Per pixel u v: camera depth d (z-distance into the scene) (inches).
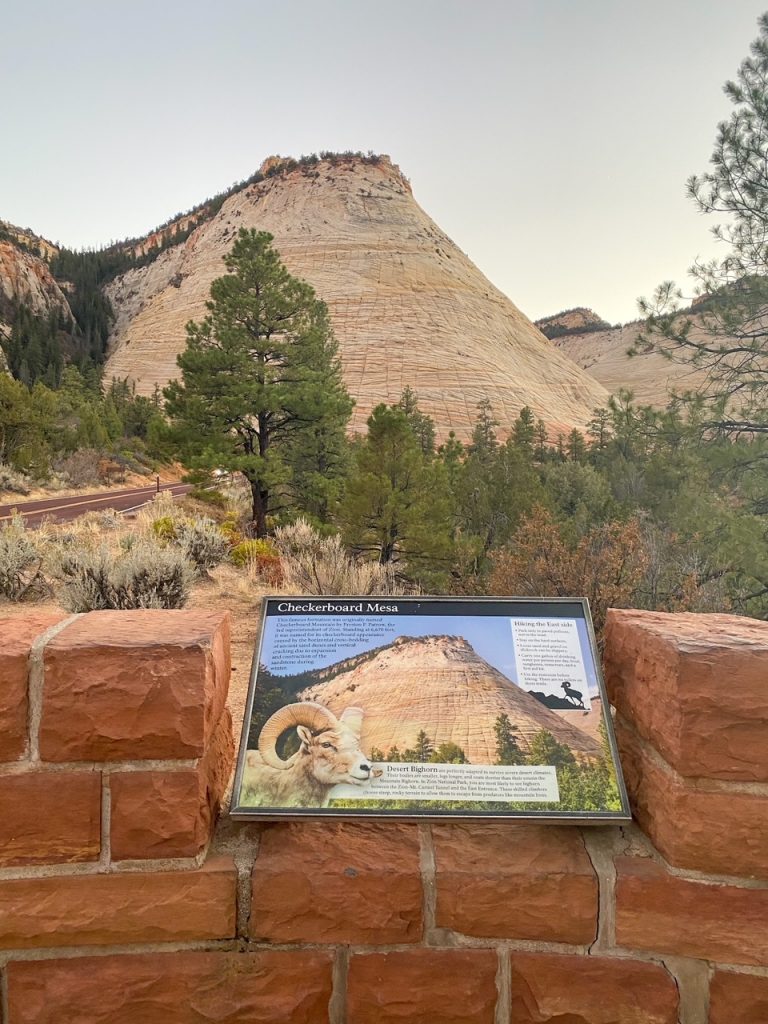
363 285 5142.7
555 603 80.7
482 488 588.4
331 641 77.7
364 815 66.4
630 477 693.9
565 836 68.4
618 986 64.0
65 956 63.9
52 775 62.8
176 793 63.6
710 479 446.9
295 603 81.3
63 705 62.4
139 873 63.7
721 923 63.1
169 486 1680.6
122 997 63.4
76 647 62.7
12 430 1301.7
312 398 856.9
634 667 72.9
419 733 70.9
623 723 76.7
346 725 71.3
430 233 6215.6
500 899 64.4
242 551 417.1
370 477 571.2
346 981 64.7
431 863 65.1
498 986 64.8
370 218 6181.1
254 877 64.2
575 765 69.4
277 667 75.7
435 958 64.4
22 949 63.7
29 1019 63.0
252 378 860.6
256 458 810.2
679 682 62.2
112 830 63.3
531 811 66.5
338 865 64.7
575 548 336.8
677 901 63.6
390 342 4500.5
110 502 1089.4
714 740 61.7
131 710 62.7
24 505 1002.7
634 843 68.3
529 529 331.3
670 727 63.7
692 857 63.1
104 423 2181.3
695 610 296.4
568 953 64.7
